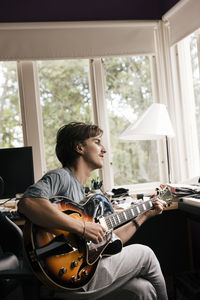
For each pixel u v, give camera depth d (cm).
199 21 287
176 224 326
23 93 331
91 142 172
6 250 186
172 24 329
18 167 276
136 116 351
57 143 176
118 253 170
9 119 333
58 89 341
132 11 348
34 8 335
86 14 342
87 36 338
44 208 146
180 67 341
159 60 346
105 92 347
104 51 340
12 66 334
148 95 353
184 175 342
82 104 344
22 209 147
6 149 275
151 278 178
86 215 162
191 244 326
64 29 335
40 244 146
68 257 151
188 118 340
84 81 344
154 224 323
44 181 154
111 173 346
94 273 159
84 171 174
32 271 144
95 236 153
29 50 330
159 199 202
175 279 244
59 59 334
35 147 333
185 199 210
